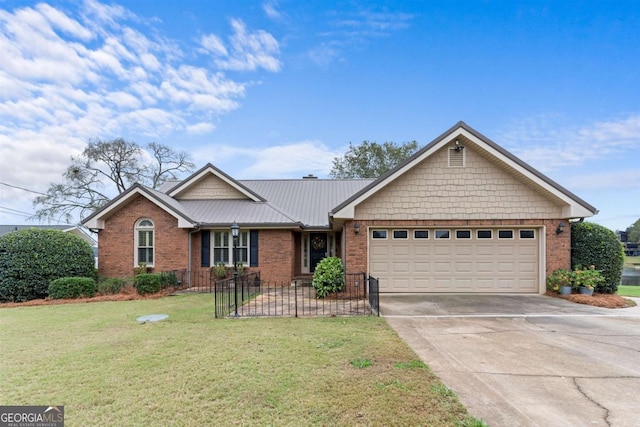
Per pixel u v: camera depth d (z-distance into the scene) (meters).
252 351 5.55
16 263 11.63
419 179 11.56
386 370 4.71
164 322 7.78
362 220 11.55
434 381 4.36
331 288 10.95
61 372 4.77
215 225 14.27
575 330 6.98
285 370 4.73
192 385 4.29
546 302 10.03
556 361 5.16
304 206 17.31
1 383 4.42
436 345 5.95
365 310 8.96
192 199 16.98
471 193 11.49
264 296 11.69
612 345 5.98
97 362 5.15
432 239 11.70
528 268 11.56
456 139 11.39
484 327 7.21
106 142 28.69
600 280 10.72
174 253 14.25
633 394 4.06
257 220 14.73
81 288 11.80
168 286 12.89
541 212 11.38
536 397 3.97
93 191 28.81
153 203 14.31
